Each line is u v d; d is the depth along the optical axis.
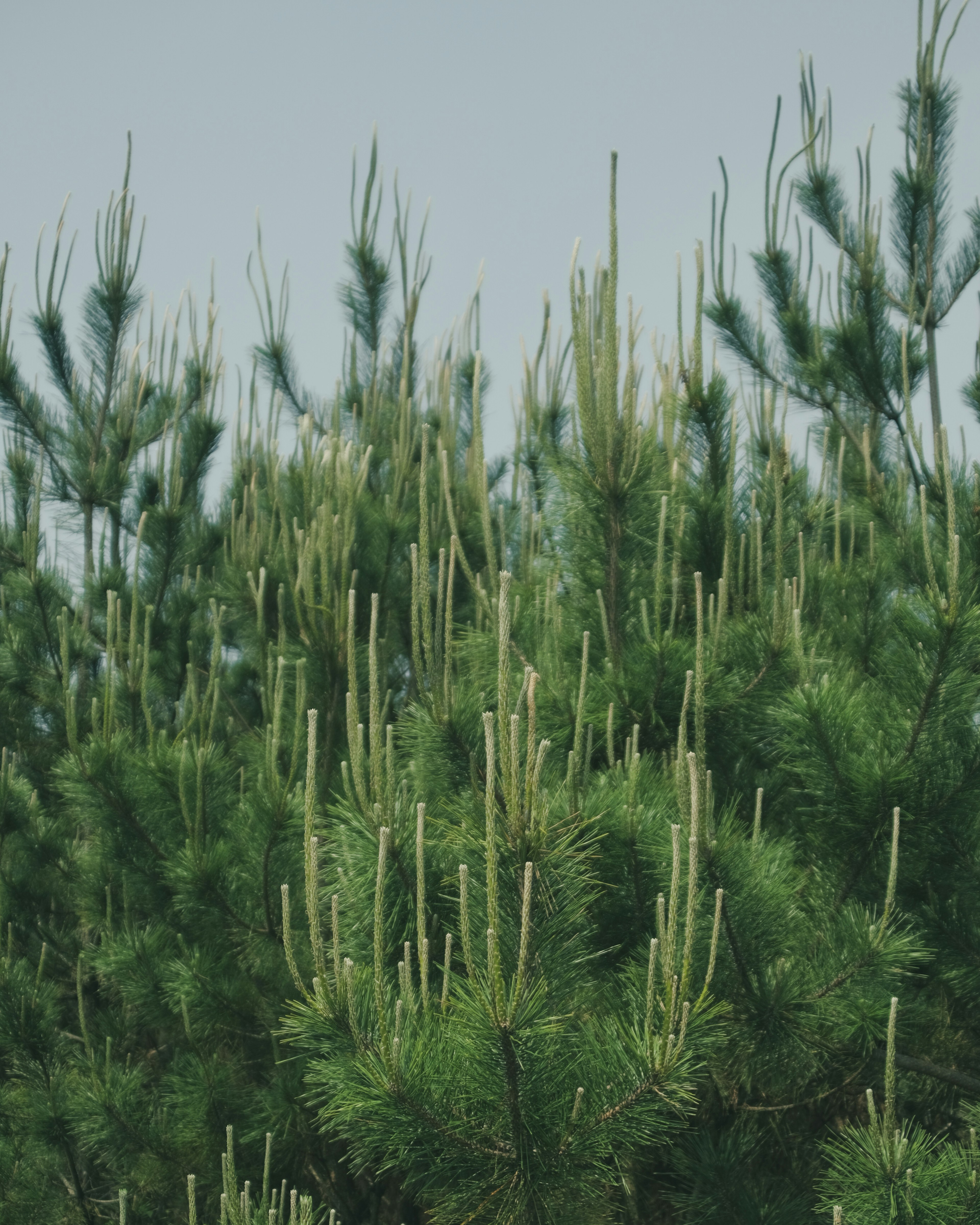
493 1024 2.48
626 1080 2.65
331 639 5.27
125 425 7.86
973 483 4.75
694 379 4.98
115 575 7.25
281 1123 4.67
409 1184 3.03
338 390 6.40
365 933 3.43
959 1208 3.16
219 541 8.07
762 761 4.72
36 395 7.92
